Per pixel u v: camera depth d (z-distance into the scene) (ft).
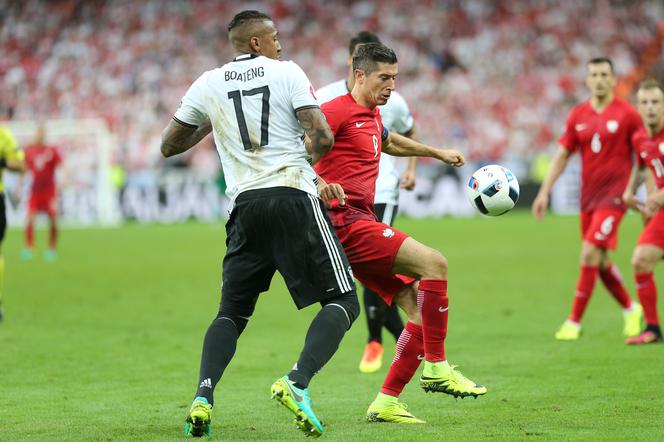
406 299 64.64
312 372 55.01
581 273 104.47
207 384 56.34
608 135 106.42
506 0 440.04
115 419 64.54
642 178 103.04
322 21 445.78
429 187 353.51
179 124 60.80
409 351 63.26
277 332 111.65
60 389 76.89
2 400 72.08
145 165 390.42
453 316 122.52
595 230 104.73
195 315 126.52
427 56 427.33
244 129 58.59
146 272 185.26
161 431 60.13
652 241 98.43
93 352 96.73
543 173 354.74
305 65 429.79
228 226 60.34
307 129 57.98
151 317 124.57
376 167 65.92
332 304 57.82
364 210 64.59
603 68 106.63
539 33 429.79
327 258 57.67
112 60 436.35
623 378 78.23
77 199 352.49
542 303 134.21
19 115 427.74
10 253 234.79
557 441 55.42
